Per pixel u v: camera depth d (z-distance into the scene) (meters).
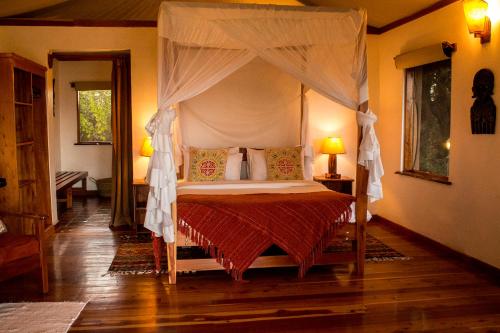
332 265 4.14
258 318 3.01
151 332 2.81
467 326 2.88
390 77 5.41
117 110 5.63
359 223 3.87
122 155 5.67
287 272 3.94
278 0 5.24
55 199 5.49
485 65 3.80
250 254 3.72
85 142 8.06
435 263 4.13
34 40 5.13
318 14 3.63
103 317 3.02
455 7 4.19
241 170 5.38
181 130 5.44
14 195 4.04
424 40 4.69
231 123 5.56
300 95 5.60
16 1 4.38
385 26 5.45
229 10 3.54
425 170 4.91
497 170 3.69
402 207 5.25
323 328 2.87
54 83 7.58
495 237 3.75
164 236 3.57
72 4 4.93
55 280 3.72
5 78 3.97
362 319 2.99
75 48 5.20
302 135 5.52
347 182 5.50
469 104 4.03
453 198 4.29
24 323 2.91
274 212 3.77
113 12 5.12
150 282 3.69
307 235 3.79
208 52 3.61
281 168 5.21
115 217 5.63
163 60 3.54
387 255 4.37
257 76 5.56
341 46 3.72
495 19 3.67
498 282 3.64
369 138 3.72
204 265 3.70
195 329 2.85
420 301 3.28
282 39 3.64
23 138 4.64
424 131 4.91
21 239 3.33
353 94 3.79
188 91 3.61
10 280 3.72
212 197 3.98
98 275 3.84
